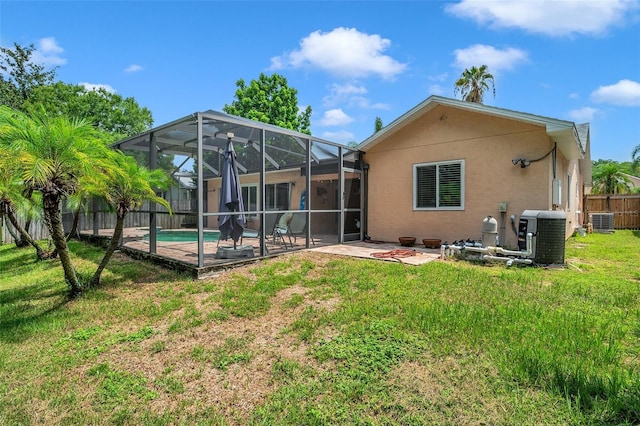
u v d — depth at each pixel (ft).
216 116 19.70
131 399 8.34
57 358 10.52
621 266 19.52
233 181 22.41
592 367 8.18
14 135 12.89
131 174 17.02
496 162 26.21
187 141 27.50
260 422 7.22
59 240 15.74
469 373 8.25
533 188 24.57
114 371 9.61
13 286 19.10
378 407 7.34
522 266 19.75
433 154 29.48
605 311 11.85
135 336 11.73
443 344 9.70
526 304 12.69
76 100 68.80
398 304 13.11
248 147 31.35
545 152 24.06
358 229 33.42
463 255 21.77
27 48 66.39
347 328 11.23
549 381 7.72
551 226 19.56
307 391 8.09
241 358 9.89
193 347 10.79
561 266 19.30
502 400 7.23
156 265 22.30
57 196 14.82
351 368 8.87
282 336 11.16
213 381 8.91
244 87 78.89
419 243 30.25
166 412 7.75
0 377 9.54
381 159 32.83
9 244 37.04
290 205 41.70
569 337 9.75
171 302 14.84
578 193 44.39
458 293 14.30
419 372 8.47
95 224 32.89
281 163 38.04
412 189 30.71
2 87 60.44
